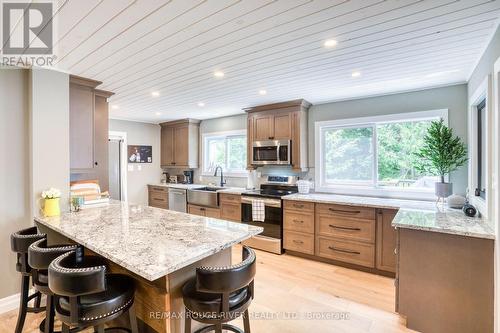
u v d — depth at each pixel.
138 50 2.19
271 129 4.36
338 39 2.04
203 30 1.87
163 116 5.47
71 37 1.94
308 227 3.62
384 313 2.33
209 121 5.74
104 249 1.51
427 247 2.06
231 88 3.39
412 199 3.43
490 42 2.03
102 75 2.82
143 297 1.63
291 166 4.44
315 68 2.66
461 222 2.16
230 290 1.34
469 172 2.86
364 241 3.21
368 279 3.02
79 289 1.25
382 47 2.18
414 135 3.54
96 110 3.32
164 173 6.36
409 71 2.75
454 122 3.17
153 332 1.73
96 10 1.59
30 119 2.47
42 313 2.34
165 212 2.59
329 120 4.11
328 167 4.23
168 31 1.88
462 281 1.94
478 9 1.63
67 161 2.65
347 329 2.11
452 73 2.80
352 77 2.95
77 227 2.00
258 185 4.82
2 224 2.38
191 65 2.56
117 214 2.49
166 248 1.53
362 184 3.91
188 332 1.48
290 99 4.01
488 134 2.05
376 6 1.60
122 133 5.70
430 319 2.05
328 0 1.53
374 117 3.74
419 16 1.71
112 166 5.59
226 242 1.65
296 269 3.30
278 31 1.90
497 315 1.78
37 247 1.65
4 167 2.38
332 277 3.08
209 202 4.80
